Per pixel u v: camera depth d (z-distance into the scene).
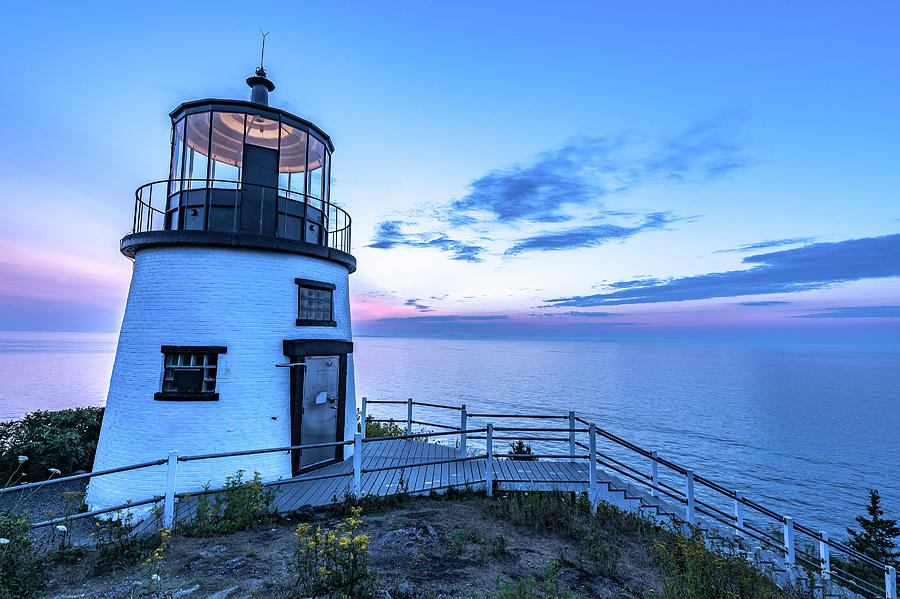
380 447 12.95
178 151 11.00
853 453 129.62
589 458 9.05
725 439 137.75
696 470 98.25
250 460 9.76
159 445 9.32
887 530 46.22
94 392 116.44
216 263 10.04
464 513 7.84
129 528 6.14
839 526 70.00
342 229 13.21
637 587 5.55
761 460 112.94
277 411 10.25
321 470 10.69
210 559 5.52
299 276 11.04
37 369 194.12
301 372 10.73
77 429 12.68
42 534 7.43
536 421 139.62
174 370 9.60
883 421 195.25
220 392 9.70
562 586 5.30
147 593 4.57
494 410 161.88
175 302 9.80
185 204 10.59
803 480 96.50
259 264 10.44
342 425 11.84
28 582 4.75
